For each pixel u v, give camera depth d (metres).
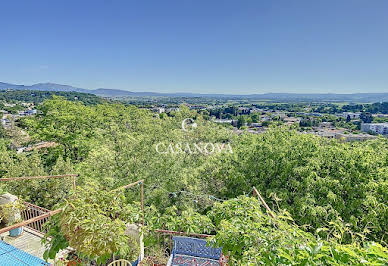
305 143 12.91
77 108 22.88
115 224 3.32
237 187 12.34
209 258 4.10
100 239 3.07
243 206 3.28
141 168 14.34
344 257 1.74
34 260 4.16
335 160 11.52
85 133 22.62
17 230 5.96
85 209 3.26
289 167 11.38
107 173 13.86
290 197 11.00
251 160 13.09
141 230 4.36
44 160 20.36
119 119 30.88
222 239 2.71
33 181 11.41
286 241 2.20
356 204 9.75
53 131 20.55
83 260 3.95
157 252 4.60
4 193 6.70
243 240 2.56
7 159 14.38
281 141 13.75
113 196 3.85
